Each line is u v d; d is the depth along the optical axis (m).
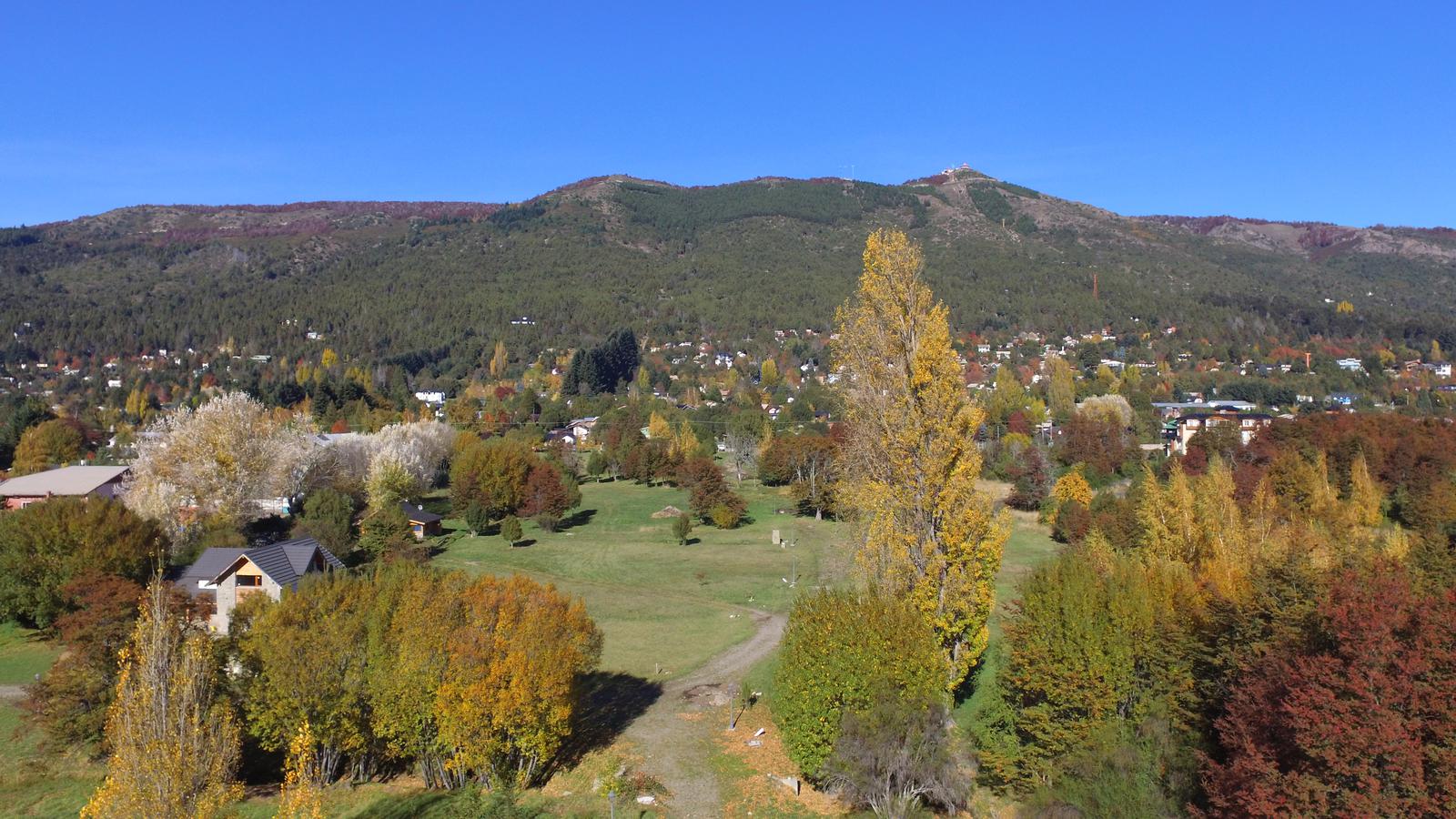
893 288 31.78
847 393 32.69
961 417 30.73
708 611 55.81
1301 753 20.12
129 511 54.62
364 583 34.66
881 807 26.69
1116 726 26.73
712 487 90.19
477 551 75.62
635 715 36.94
